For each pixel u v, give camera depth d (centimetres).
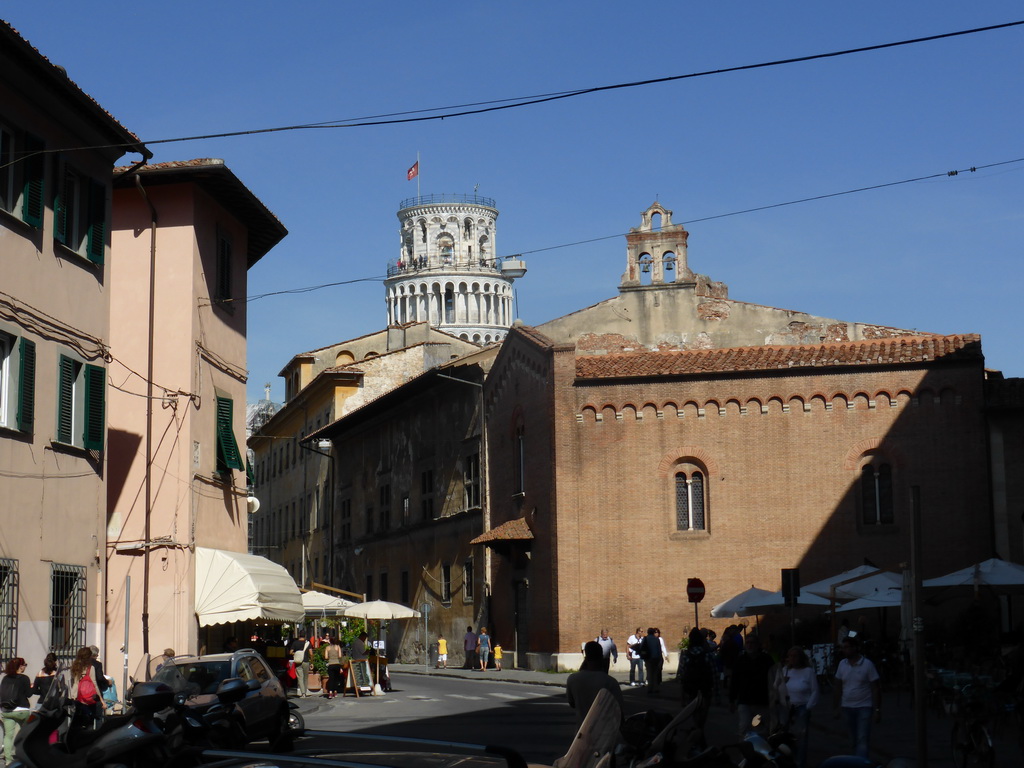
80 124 2489
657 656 3369
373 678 3741
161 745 1001
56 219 2423
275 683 2009
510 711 2842
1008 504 3997
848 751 2055
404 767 677
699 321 4950
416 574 5784
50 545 2372
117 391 3031
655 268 5006
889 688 3312
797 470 4184
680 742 1061
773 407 4234
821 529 4134
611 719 917
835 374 4197
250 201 3306
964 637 3641
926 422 4094
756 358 4294
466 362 5478
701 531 4238
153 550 2964
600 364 4412
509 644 4772
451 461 5456
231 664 1928
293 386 8169
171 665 1936
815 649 3353
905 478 4084
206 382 3152
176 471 2988
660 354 4456
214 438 3197
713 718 2741
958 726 1806
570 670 4244
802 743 1716
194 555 3003
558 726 2428
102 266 2625
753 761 1041
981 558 3984
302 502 7694
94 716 1870
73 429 2492
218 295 3259
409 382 5647
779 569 4144
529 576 4575
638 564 4262
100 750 986
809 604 3703
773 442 4219
